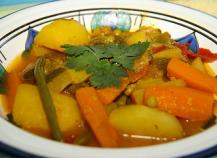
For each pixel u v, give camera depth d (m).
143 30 0.43
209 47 0.42
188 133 0.32
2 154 0.26
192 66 0.38
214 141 0.25
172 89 0.33
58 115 0.31
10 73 0.37
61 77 0.35
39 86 0.33
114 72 0.34
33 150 0.24
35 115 0.31
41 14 0.43
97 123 0.30
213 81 0.35
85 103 0.31
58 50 0.40
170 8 0.45
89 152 0.24
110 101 0.33
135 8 0.46
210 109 0.33
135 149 0.24
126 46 0.37
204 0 0.53
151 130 0.31
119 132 0.31
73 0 0.46
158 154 0.24
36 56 0.41
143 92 0.33
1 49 0.39
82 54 0.35
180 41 0.44
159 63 0.37
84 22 0.46
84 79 0.34
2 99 0.34
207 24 0.43
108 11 0.46
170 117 0.31
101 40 0.41
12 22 0.41
